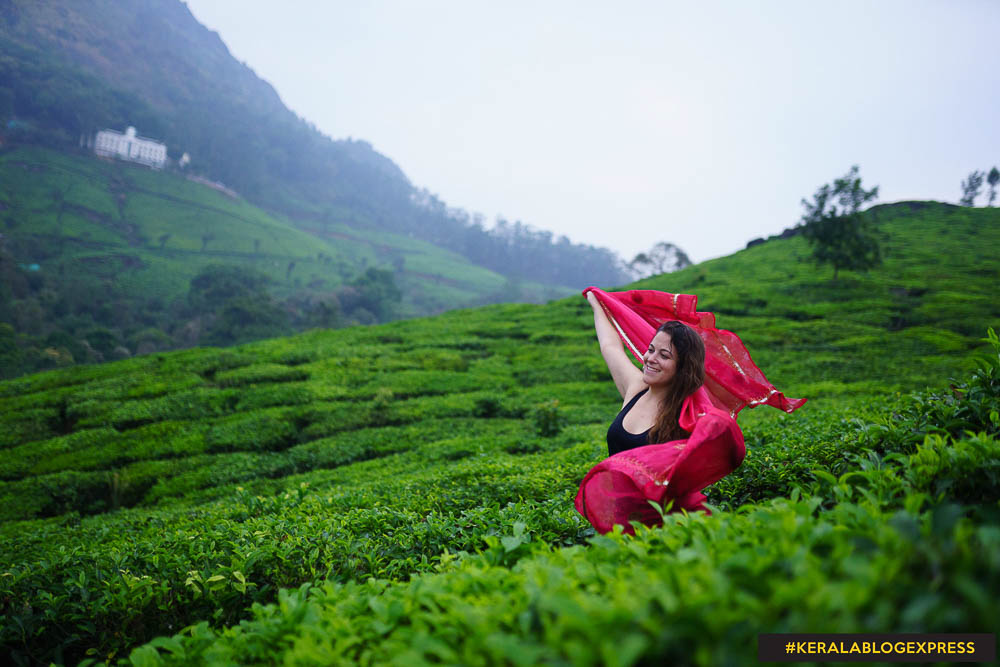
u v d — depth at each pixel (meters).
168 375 21.16
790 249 50.34
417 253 196.50
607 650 1.09
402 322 32.25
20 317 73.12
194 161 180.12
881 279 37.97
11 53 175.38
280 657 1.93
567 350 24.64
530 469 7.36
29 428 17.39
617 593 1.38
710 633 1.14
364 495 6.33
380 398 17.83
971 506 1.66
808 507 1.79
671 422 3.08
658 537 2.01
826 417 6.74
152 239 130.88
